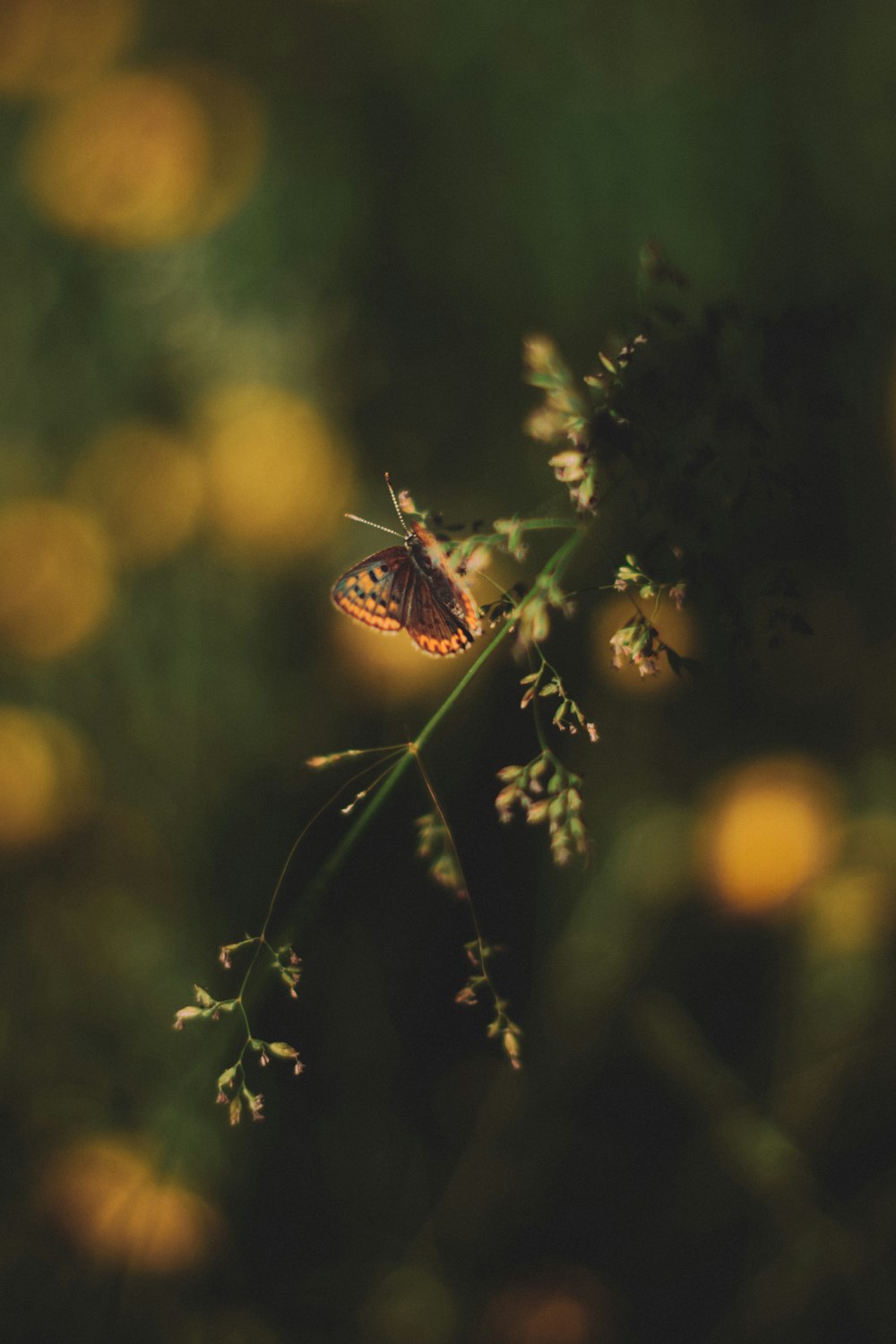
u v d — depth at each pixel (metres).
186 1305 0.50
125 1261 0.50
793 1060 0.52
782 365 0.38
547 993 0.53
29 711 0.53
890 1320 0.49
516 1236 0.51
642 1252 0.51
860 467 0.52
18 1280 0.49
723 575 0.38
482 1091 0.53
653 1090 0.53
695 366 0.38
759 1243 0.51
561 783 0.39
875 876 0.52
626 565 0.38
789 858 0.53
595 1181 0.52
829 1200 0.51
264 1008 0.53
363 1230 0.51
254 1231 0.51
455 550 0.39
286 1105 0.52
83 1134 0.51
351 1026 0.53
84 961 0.52
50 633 0.53
